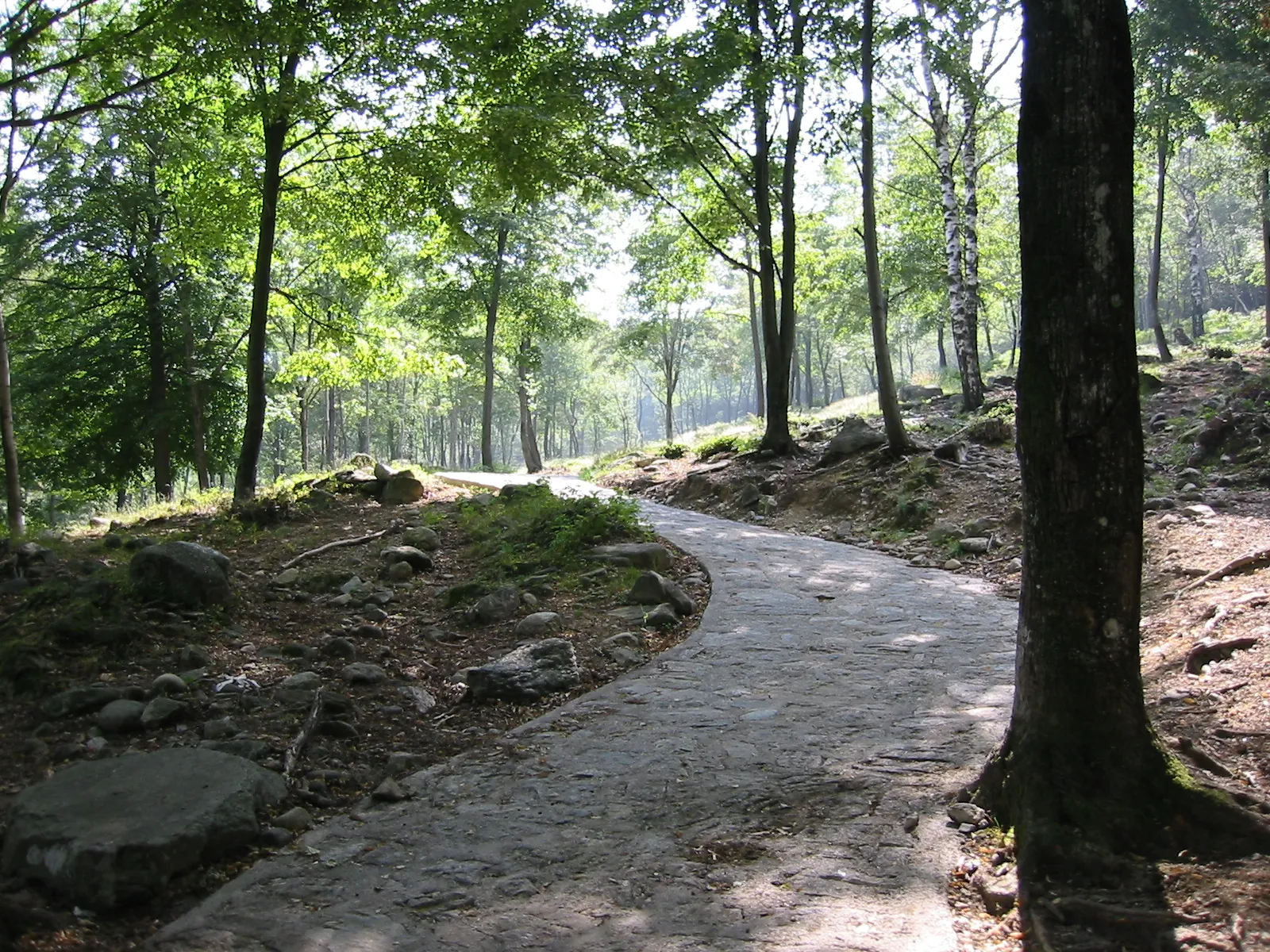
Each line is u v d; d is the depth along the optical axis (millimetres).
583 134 17125
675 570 10938
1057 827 3977
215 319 25406
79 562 10164
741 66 16281
